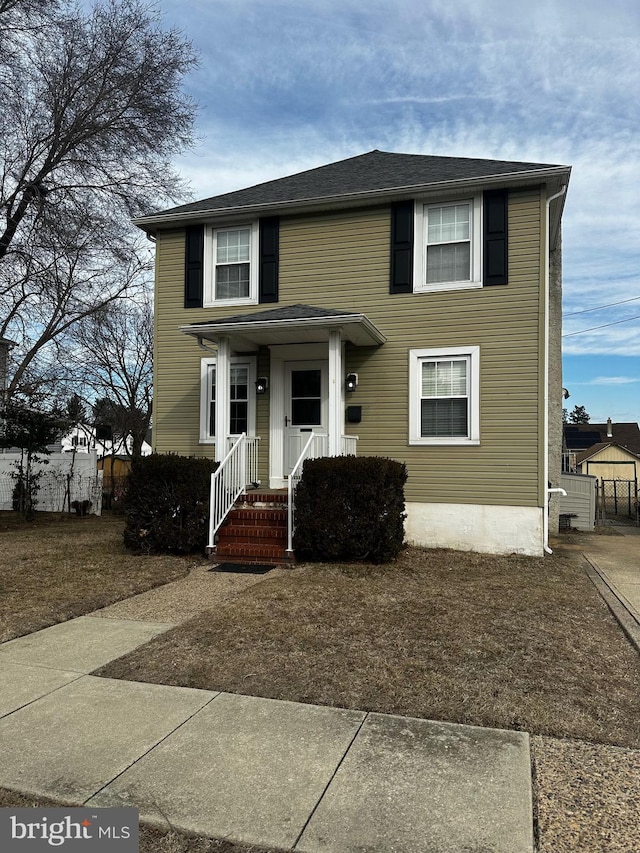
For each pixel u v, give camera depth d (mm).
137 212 15148
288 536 8242
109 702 3830
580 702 3834
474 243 9805
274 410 10773
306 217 10766
